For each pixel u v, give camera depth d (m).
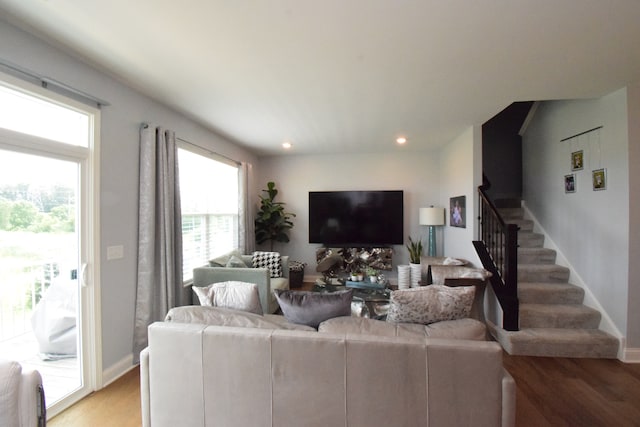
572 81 2.38
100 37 1.77
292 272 4.87
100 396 2.08
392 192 5.14
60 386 2.03
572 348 2.66
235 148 4.59
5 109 1.68
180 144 3.16
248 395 1.45
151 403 1.54
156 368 1.52
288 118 3.35
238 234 4.61
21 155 1.76
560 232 3.48
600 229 2.86
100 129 2.19
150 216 2.54
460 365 1.31
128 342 2.44
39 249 1.87
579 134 3.13
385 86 2.47
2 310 1.72
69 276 2.04
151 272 2.54
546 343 2.68
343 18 1.57
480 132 3.63
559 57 1.98
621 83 2.43
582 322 2.83
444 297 1.59
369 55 1.96
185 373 1.50
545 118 3.81
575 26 1.63
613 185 2.69
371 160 5.33
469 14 1.54
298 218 5.52
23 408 0.92
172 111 3.05
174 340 1.50
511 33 1.70
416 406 1.34
